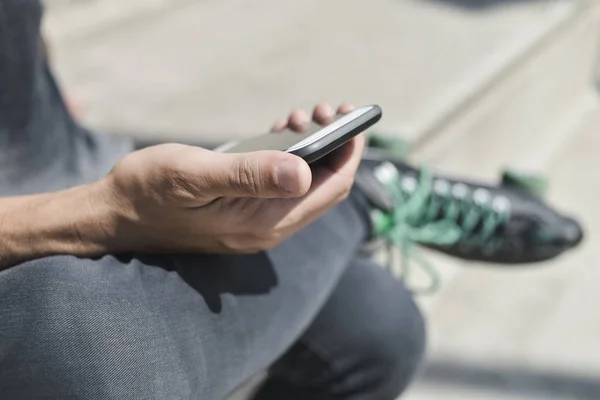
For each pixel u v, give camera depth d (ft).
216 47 6.14
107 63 5.73
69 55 5.88
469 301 4.45
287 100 4.91
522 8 7.06
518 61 5.74
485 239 2.88
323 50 5.97
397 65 5.50
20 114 2.11
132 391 1.32
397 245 2.72
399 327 2.23
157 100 4.96
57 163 2.26
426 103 4.60
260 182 1.22
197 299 1.52
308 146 1.31
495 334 4.17
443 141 4.54
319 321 2.16
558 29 6.63
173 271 1.50
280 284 1.77
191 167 1.29
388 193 2.52
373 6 7.36
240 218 1.43
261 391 2.43
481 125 5.09
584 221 5.41
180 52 6.02
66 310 1.32
